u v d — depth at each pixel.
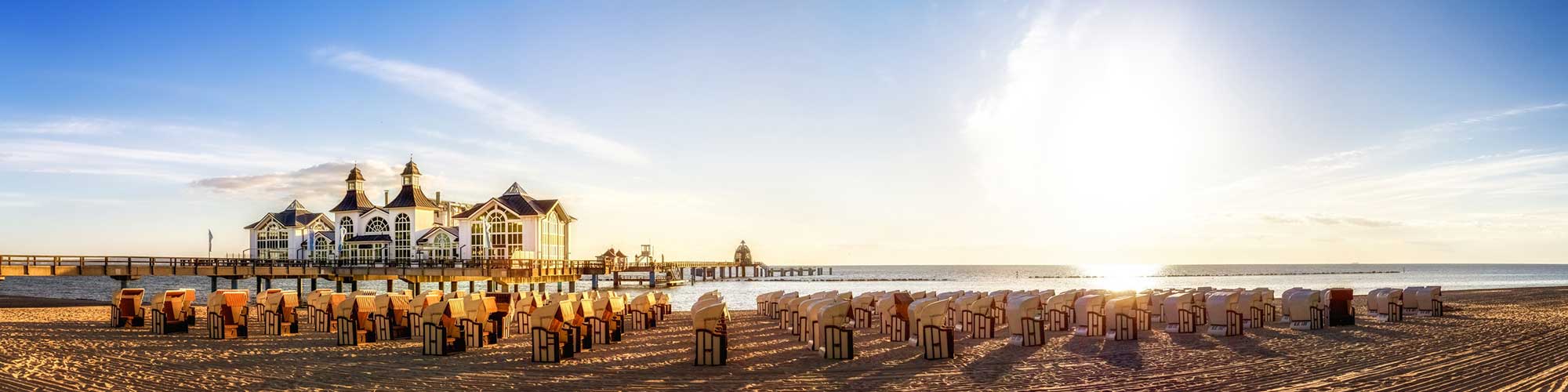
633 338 21.34
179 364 16.23
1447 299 38.44
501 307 22.17
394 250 68.81
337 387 13.52
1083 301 20.27
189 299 24.11
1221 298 19.83
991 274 192.88
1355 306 33.12
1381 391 12.16
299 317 29.30
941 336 16.19
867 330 22.73
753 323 27.48
